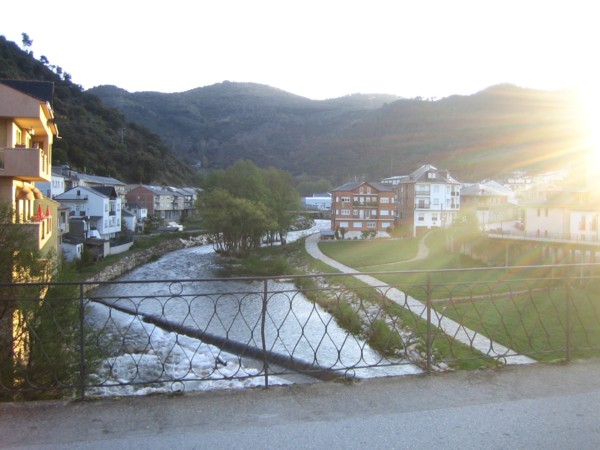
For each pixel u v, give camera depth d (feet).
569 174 143.84
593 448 12.80
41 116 52.90
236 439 13.17
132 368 42.83
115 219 184.44
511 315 58.18
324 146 531.91
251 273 133.90
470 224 141.49
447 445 12.87
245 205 166.81
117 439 13.14
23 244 33.19
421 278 101.35
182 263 153.07
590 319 46.96
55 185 182.29
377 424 14.12
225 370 45.65
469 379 17.89
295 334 62.08
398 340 47.80
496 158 358.23
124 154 311.88
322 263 139.64
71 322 27.32
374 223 226.17
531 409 15.24
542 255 109.81
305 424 14.11
